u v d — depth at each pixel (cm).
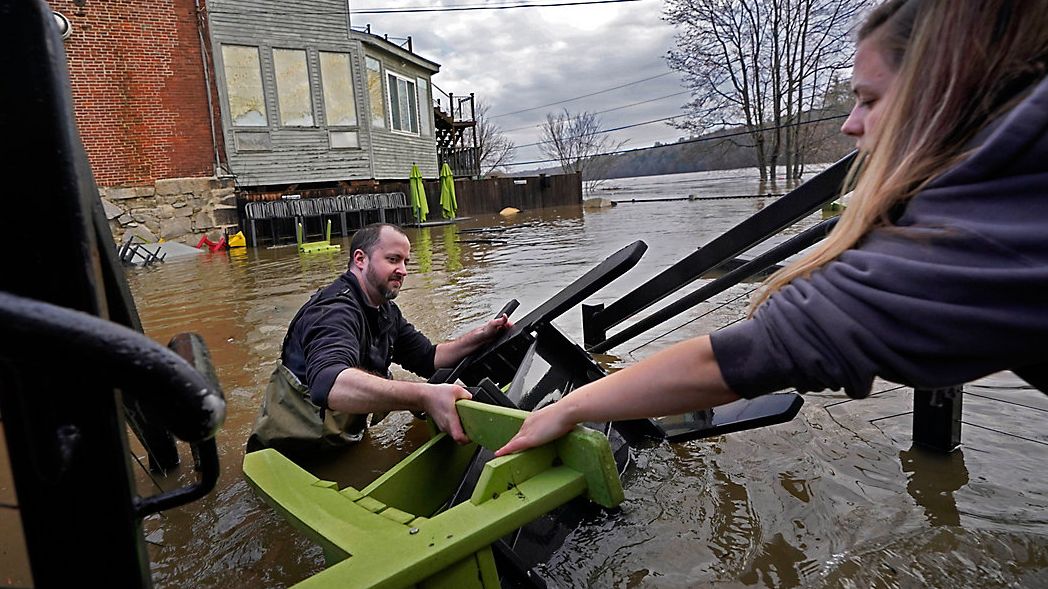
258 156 1302
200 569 163
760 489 180
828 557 147
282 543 174
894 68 88
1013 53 69
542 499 120
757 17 2345
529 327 231
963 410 221
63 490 56
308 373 204
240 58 1265
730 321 378
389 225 244
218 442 247
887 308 71
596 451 123
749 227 206
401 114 1666
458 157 2248
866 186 82
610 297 462
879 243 76
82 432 55
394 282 239
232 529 182
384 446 244
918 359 71
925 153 75
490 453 162
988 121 70
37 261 55
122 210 1141
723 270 367
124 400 72
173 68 1179
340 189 1414
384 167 1548
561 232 1090
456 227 1393
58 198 54
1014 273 64
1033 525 153
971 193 68
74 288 55
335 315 217
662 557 152
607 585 143
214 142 1227
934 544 148
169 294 637
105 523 58
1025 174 65
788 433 215
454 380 246
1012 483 173
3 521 107
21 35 53
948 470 182
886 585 136
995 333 66
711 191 2230
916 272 69
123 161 1146
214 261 969
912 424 213
